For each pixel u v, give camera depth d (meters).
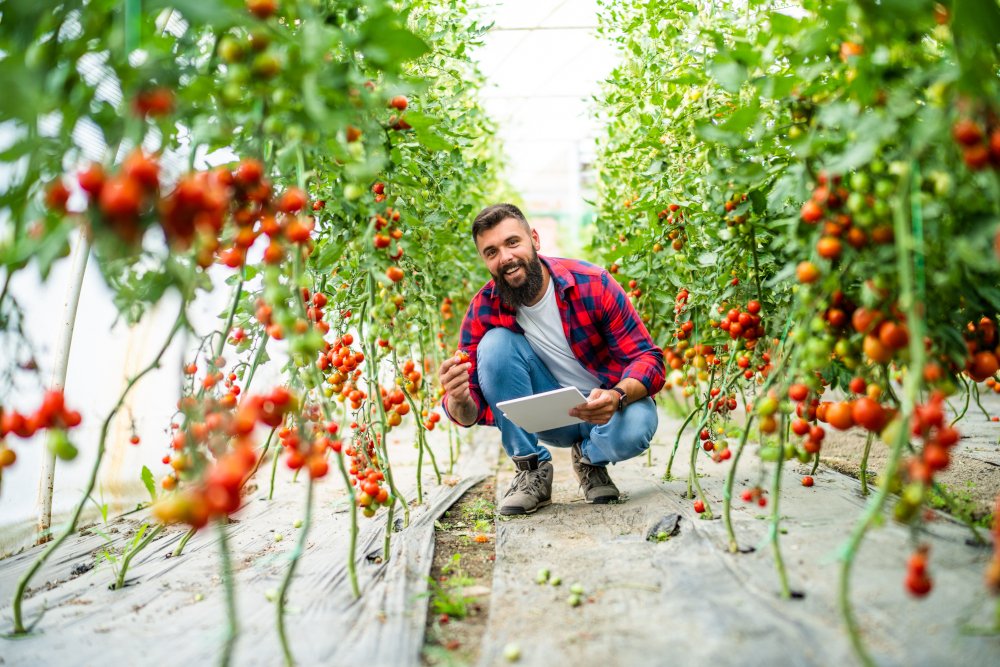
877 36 1.30
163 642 1.44
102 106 1.28
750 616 1.35
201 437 1.36
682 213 2.53
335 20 1.53
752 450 3.14
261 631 1.46
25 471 2.55
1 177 1.39
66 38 1.26
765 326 2.02
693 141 2.35
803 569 1.56
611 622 1.41
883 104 1.32
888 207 1.27
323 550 2.04
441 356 3.80
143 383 3.24
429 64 2.47
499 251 2.36
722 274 2.16
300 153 1.36
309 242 1.73
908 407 1.10
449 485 2.95
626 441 2.33
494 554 2.04
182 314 1.38
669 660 1.22
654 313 3.26
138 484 3.02
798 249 1.53
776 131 1.61
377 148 1.58
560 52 5.11
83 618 1.61
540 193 13.69
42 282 1.24
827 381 1.97
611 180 3.74
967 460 2.53
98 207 1.03
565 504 2.46
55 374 2.42
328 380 2.06
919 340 1.12
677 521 2.03
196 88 1.25
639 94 2.89
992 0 1.22
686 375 2.64
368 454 2.06
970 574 1.45
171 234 1.08
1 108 1.09
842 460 2.70
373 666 1.29
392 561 1.89
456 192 3.28
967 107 1.15
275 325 1.50
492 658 1.29
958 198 1.29
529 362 2.55
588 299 2.44
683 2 2.45
